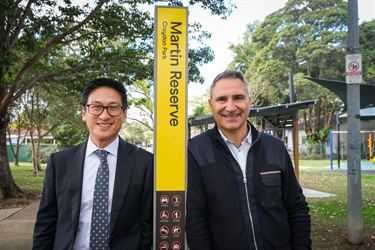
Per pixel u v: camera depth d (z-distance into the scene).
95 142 2.03
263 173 1.99
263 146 2.08
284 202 2.12
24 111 18.84
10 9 6.89
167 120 2.10
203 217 2.01
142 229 2.06
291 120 9.76
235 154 2.06
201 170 2.03
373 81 26.19
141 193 2.04
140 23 9.36
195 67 10.31
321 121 33.41
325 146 28.12
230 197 1.96
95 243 1.88
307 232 2.06
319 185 11.38
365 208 7.10
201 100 28.61
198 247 1.95
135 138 48.56
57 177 2.00
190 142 2.19
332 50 26.39
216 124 2.14
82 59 10.96
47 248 1.99
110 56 10.89
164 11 2.12
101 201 1.93
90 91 2.04
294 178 2.14
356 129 4.71
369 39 27.44
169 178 2.07
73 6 9.04
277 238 1.94
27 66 8.68
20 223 6.36
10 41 8.38
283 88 28.69
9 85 10.42
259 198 1.96
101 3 8.59
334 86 6.02
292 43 28.30
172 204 2.06
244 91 2.07
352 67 4.71
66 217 1.92
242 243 1.91
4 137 9.82
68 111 18.27
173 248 2.06
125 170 2.00
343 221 5.92
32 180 14.48
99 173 1.98
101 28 9.48
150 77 11.09
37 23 9.23
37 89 16.03
